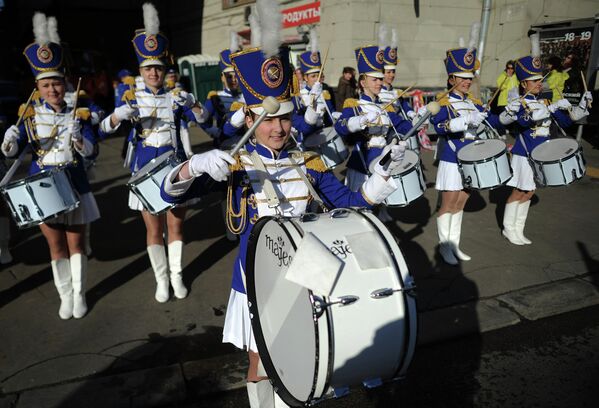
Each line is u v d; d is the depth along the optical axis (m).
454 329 3.61
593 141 10.48
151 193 3.24
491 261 4.79
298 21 12.88
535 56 5.03
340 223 1.98
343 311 1.77
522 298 4.05
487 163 4.18
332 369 1.77
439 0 12.16
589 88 10.05
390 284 1.85
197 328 3.62
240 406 2.88
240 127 4.35
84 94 3.87
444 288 4.23
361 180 4.83
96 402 2.82
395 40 5.50
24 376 3.04
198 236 5.48
